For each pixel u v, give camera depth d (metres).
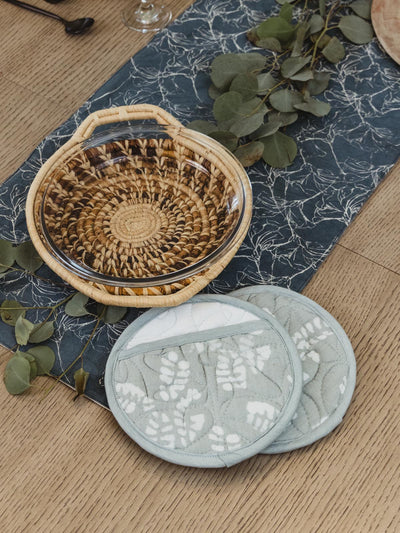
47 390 0.89
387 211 1.06
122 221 0.96
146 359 0.86
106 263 0.91
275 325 0.87
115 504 0.80
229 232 0.89
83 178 0.99
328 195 1.08
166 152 1.01
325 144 1.14
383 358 0.91
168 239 0.94
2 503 0.81
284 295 0.93
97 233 0.95
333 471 0.82
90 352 0.92
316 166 1.11
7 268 0.97
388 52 1.23
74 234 0.94
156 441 0.80
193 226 0.95
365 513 0.79
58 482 0.82
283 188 1.09
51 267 0.86
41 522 0.79
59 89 1.24
